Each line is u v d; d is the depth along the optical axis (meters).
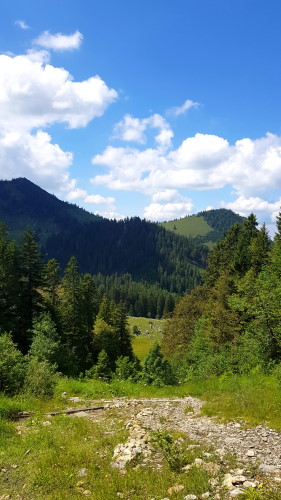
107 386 19.39
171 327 62.97
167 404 14.28
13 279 41.50
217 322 37.34
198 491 5.88
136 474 6.70
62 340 48.19
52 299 51.72
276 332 20.72
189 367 35.19
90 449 8.17
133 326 148.88
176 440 8.78
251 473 6.44
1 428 9.84
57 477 6.75
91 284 60.84
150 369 41.09
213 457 7.30
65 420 11.16
